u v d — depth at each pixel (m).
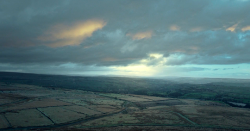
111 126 81.88
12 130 71.94
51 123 85.62
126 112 125.38
